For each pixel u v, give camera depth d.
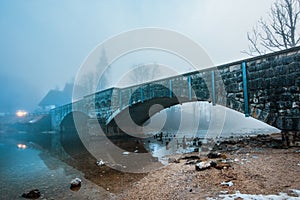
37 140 28.78
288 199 4.14
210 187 5.36
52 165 11.88
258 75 10.73
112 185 7.41
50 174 9.75
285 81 9.70
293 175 5.64
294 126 9.45
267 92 10.34
